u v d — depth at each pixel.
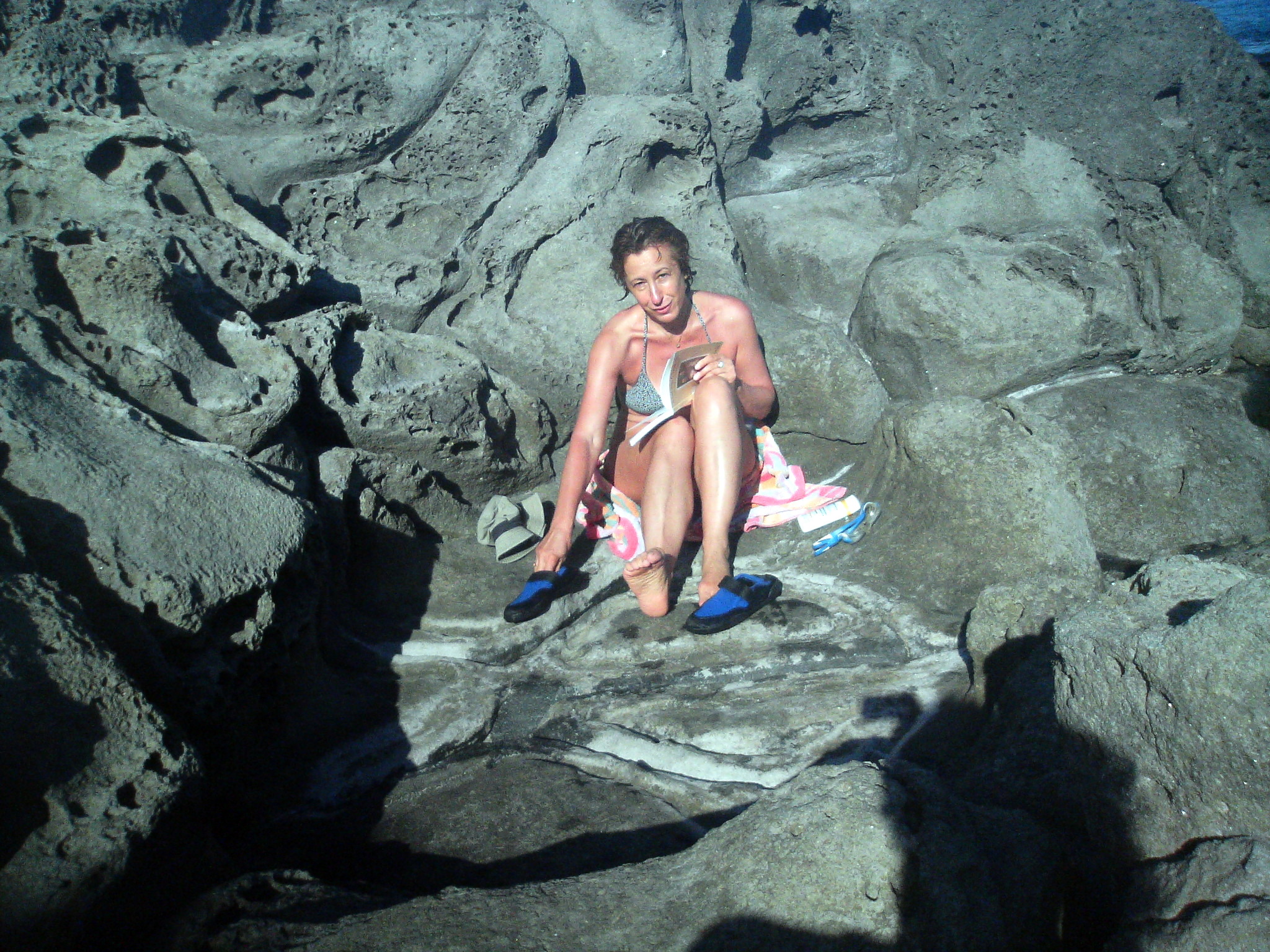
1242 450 4.10
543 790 2.68
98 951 1.85
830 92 5.27
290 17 4.73
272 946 1.90
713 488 3.42
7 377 2.65
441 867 2.42
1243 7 14.60
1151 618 1.87
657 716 3.01
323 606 3.25
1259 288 4.55
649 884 1.97
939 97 4.98
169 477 2.72
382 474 3.81
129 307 3.33
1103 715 1.84
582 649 3.39
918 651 3.24
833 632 3.36
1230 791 1.63
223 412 3.31
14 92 3.90
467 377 4.14
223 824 2.60
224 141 4.49
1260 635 1.56
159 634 2.41
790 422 4.42
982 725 2.69
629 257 3.46
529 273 4.69
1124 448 4.07
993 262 4.43
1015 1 4.82
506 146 4.69
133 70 4.36
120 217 3.76
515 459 4.33
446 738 2.98
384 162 4.65
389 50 4.54
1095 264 4.44
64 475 2.48
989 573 3.46
